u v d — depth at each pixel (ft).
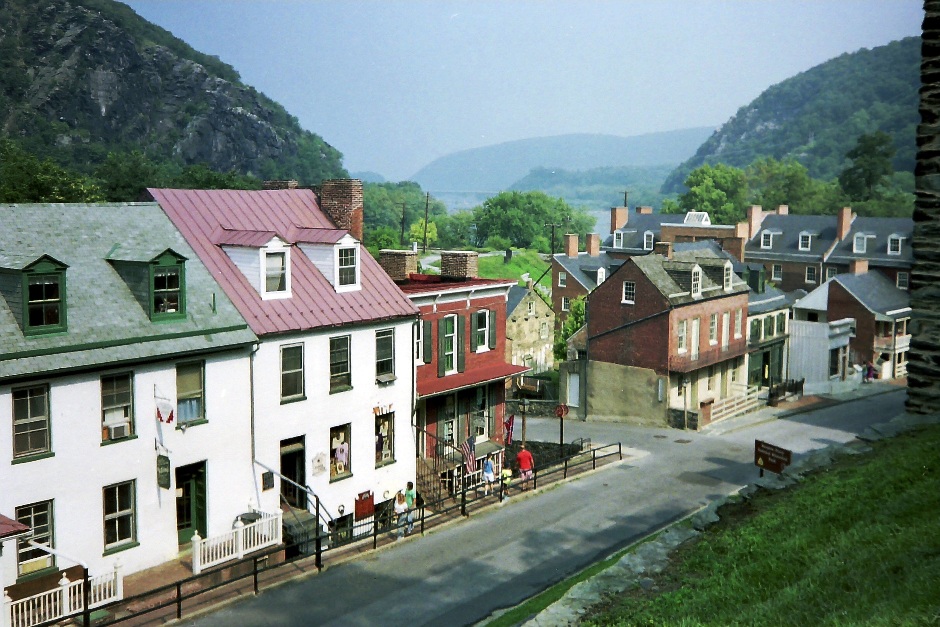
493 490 117.60
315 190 121.29
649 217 380.78
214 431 87.25
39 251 82.53
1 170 218.59
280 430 94.27
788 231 332.60
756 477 128.06
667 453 145.38
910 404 57.77
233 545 83.56
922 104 53.11
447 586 82.23
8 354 71.46
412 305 110.11
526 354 275.80
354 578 84.58
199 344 84.89
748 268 212.64
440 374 121.29
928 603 32.17
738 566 44.24
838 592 36.73
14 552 70.64
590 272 309.01
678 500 114.83
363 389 103.96
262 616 74.90
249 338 89.56
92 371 76.79
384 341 107.24
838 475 52.03
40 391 73.97
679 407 175.32
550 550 93.20
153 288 83.56
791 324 217.36
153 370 81.56
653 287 170.60
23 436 73.00
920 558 37.11
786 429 167.32
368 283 108.99
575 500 114.52
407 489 107.65
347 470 103.04
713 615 38.63
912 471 48.14
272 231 98.73
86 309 80.07
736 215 530.68
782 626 35.06
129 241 90.99
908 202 434.71
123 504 80.48
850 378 218.59
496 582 83.20
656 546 49.96
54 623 69.41
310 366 97.30
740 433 163.73
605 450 147.64
